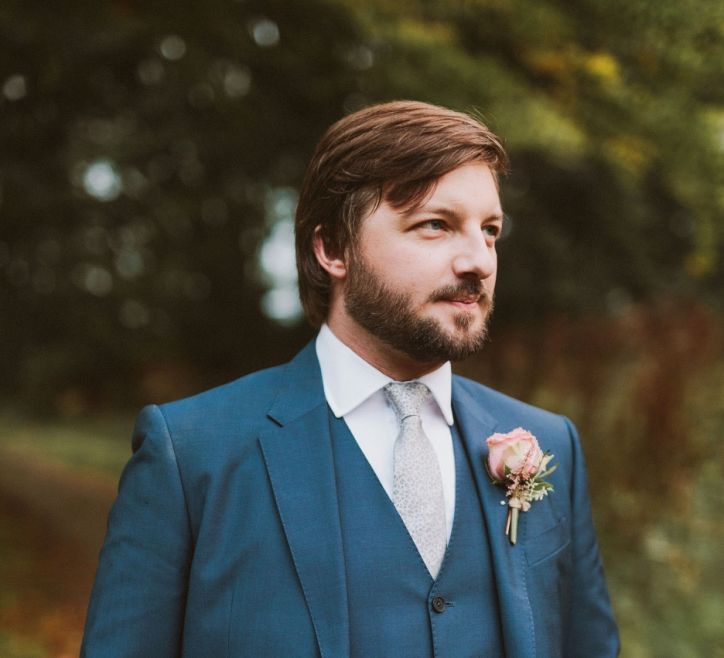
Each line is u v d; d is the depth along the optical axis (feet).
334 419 5.57
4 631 15.94
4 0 15.20
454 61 15.23
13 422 54.54
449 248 5.21
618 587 14.53
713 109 14.90
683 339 18.84
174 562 5.19
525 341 21.42
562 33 14.34
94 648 5.07
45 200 23.29
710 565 15.30
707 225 16.78
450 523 5.50
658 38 13.64
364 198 5.32
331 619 4.95
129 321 54.90
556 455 6.19
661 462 16.52
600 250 43.09
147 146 32.78
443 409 5.74
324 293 5.89
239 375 53.88
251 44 17.17
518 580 5.44
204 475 5.28
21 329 54.54
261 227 47.96
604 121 15.64
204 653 5.01
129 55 19.70
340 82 17.72
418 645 5.09
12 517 25.32
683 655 12.89
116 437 48.24
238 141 30.35
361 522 5.24
